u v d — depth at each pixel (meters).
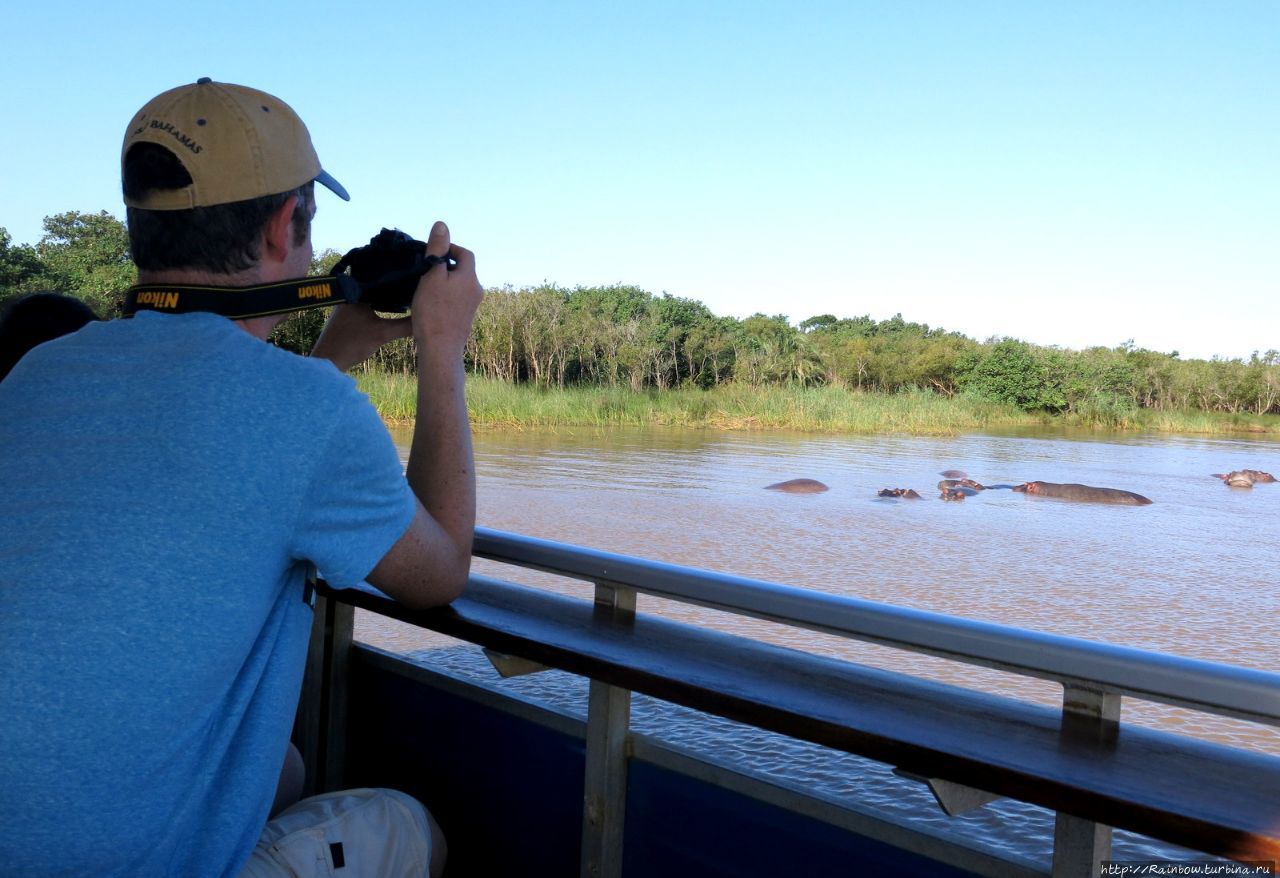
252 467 1.09
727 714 1.20
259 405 1.11
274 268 1.27
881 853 1.18
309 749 1.95
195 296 1.21
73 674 1.02
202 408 1.10
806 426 34.06
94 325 1.25
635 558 1.50
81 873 1.04
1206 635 7.14
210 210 1.19
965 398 44.50
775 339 47.38
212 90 1.22
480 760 1.69
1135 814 0.89
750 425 33.72
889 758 1.06
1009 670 1.12
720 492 14.73
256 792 1.16
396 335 1.59
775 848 1.28
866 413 35.06
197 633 1.06
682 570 1.43
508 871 1.65
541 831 1.59
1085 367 46.19
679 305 51.34
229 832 1.13
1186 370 50.47
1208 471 22.64
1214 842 0.85
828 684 1.25
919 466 20.66
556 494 13.88
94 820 1.03
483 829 1.69
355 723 1.91
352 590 1.72
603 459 19.66
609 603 1.59
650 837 1.42
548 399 32.09
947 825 2.14
